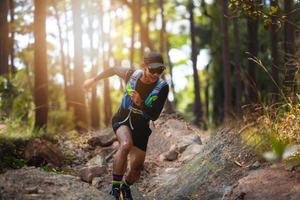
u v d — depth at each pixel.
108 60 19.52
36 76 9.39
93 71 17.83
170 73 21.16
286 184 4.86
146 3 22.30
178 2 21.86
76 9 12.72
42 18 9.34
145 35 20.91
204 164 6.14
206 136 8.24
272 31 10.85
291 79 6.89
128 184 5.32
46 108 9.45
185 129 8.22
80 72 12.91
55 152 6.74
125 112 5.20
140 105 5.14
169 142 7.67
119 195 5.16
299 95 6.14
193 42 18.12
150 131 5.30
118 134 5.17
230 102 13.27
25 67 18.17
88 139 7.95
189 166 6.42
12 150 6.41
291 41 8.49
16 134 6.84
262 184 4.97
